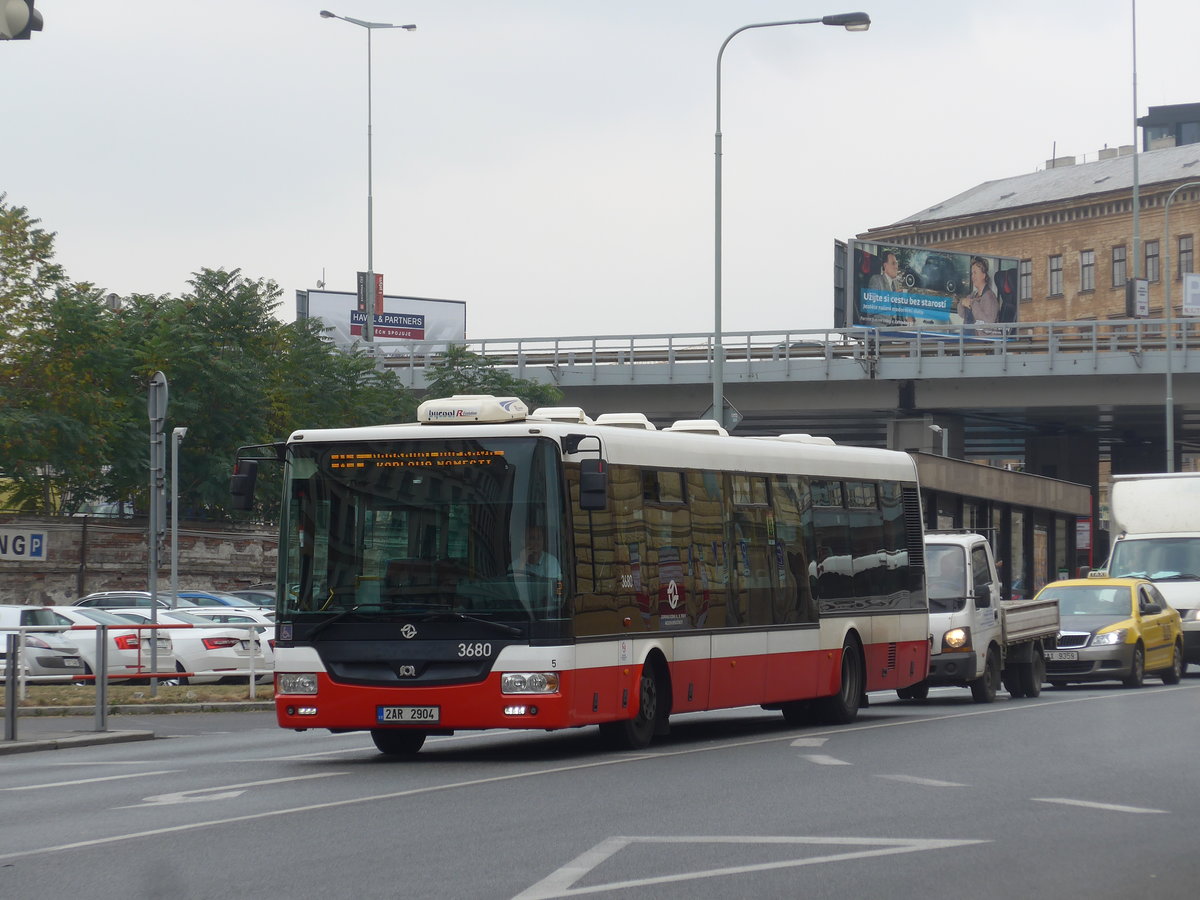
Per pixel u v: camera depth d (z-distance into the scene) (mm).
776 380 80000
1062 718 25141
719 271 44906
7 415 55438
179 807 14695
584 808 14281
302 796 15391
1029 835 12602
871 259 107625
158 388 29094
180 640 33656
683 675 21312
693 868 11047
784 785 16000
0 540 55562
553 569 18938
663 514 21188
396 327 123000
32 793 16203
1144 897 10125
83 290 59688
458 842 12305
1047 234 134750
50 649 32469
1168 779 16484
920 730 23109
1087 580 37906
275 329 65500
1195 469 124875
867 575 26312
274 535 64562
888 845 12047
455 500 19203
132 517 60594
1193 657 41000
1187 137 145375
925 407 80688
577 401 82875
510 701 18688
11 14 14539
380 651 19000
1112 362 77188
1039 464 100688
